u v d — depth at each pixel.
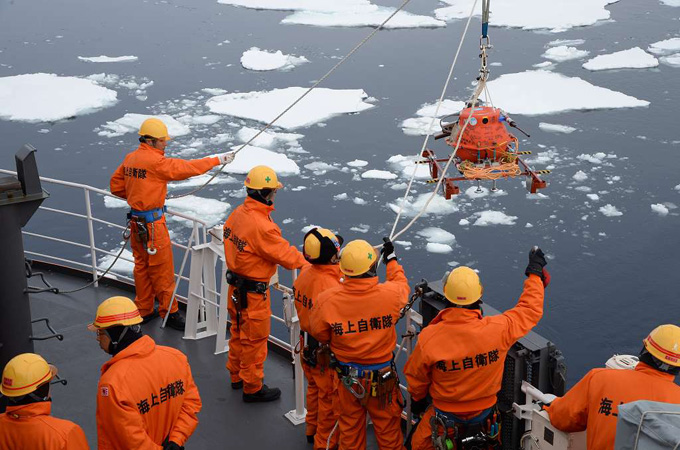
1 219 3.67
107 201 29.66
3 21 49.69
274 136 32.91
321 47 43.81
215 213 27.36
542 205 28.16
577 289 24.09
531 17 44.84
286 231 27.39
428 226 27.38
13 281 3.79
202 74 40.25
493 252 25.97
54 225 28.98
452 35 43.69
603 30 42.59
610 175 29.38
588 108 33.00
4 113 35.50
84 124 34.88
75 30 47.78
